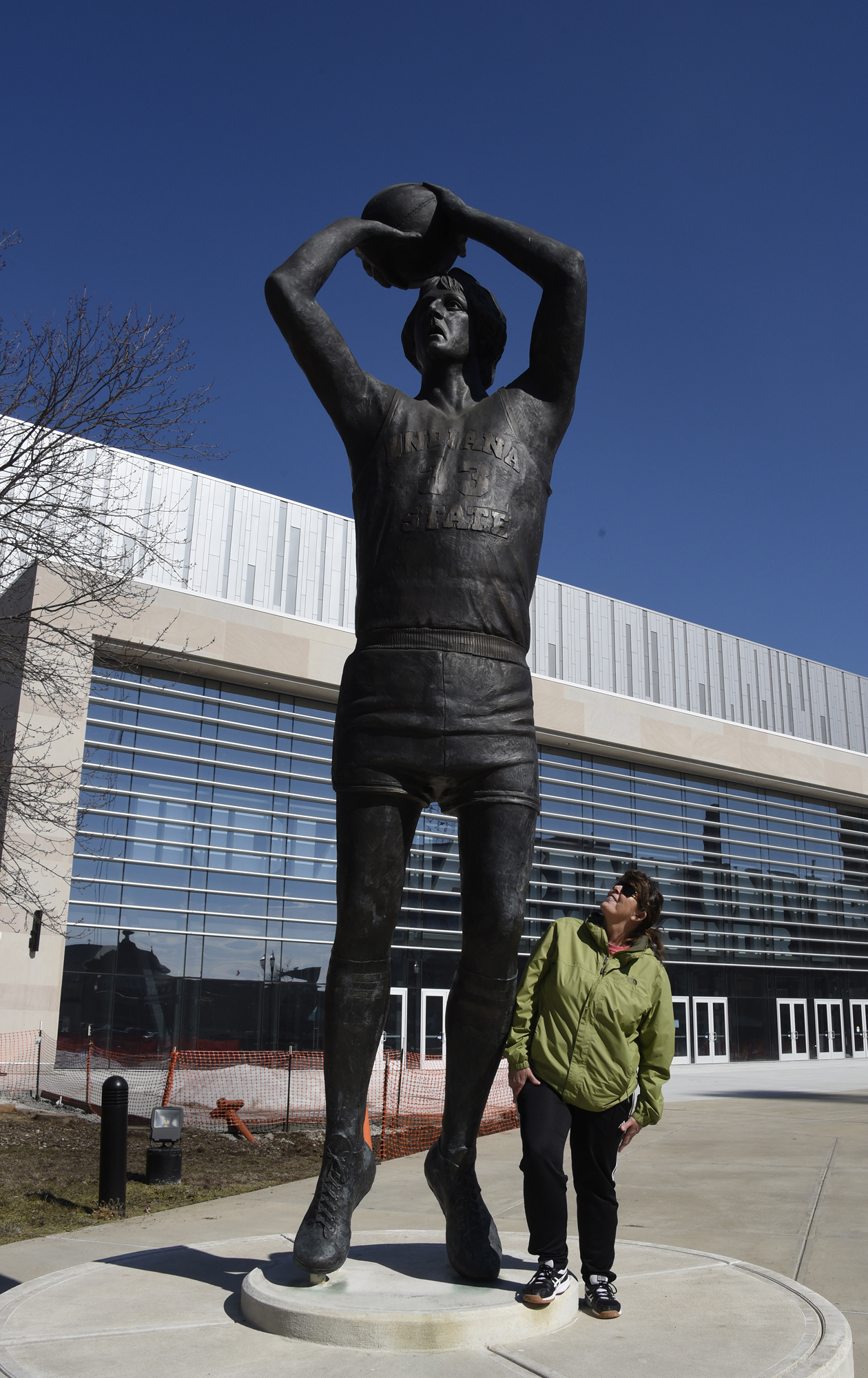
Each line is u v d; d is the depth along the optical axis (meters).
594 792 33.56
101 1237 7.03
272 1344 3.37
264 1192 9.02
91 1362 3.18
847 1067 32.59
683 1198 8.38
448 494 4.02
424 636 3.92
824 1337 3.44
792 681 44.66
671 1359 3.23
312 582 31.86
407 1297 3.58
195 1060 21.98
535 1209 3.65
